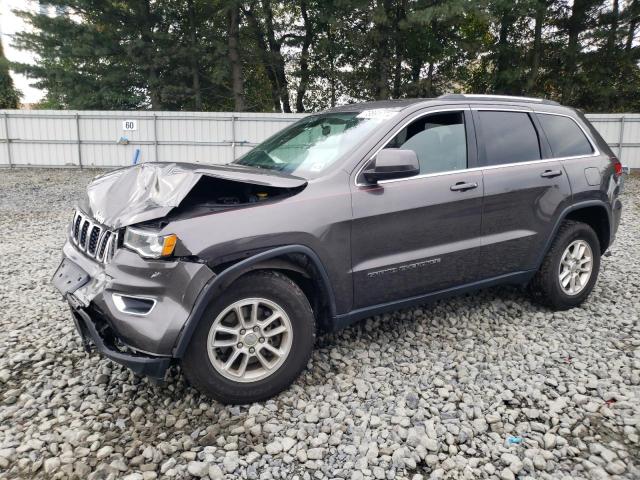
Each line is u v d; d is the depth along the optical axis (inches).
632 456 98.5
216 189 121.3
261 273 113.0
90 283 112.4
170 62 1072.8
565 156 169.0
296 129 163.3
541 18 984.9
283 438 103.5
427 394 121.0
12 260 248.5
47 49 1031.6
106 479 91.7
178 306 102.5
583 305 178.1
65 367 134.9
